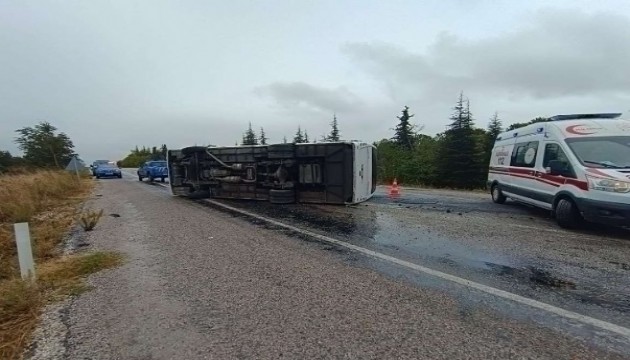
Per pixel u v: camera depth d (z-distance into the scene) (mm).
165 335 3211
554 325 3258
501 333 3109
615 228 7395
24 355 3006
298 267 4988
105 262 5461
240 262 5262
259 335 3145
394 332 3145
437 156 27438
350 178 10672
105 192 18031
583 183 6879
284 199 11477
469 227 7629
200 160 14070
